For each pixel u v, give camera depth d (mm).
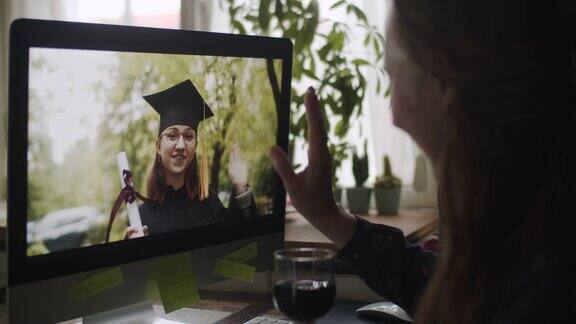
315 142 1098
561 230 625
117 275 988
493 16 626
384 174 1979
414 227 1678
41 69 867
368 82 2072
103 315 1077
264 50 1188
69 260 922
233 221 1180
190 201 1094
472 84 636
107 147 956
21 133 851
